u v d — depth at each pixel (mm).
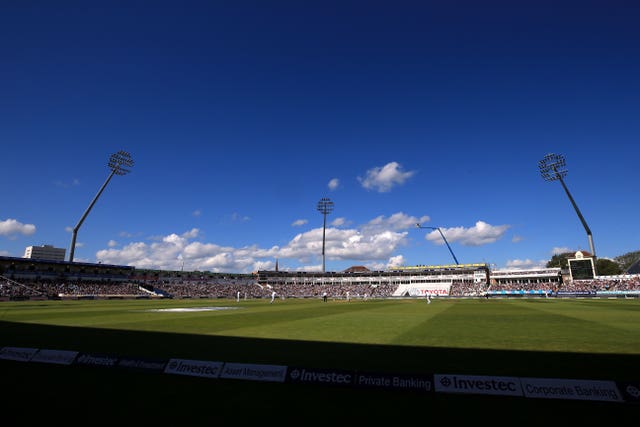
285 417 6598
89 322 24469
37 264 79375
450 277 110812
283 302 65625
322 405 7262
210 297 99625
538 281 100000
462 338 15969
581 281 80375
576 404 7230
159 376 9523
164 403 7387
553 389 7629
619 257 126062
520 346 13664
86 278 87062
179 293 95562
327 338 16219
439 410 6930
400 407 7117
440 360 11148
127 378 9312
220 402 7441
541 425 6141
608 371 9688
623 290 71938
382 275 120062
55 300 67938
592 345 13812
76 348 13859
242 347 13820
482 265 109500
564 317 26734
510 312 32688
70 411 6930
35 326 21844
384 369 10086
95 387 8500
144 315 30906
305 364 10820
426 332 18234
